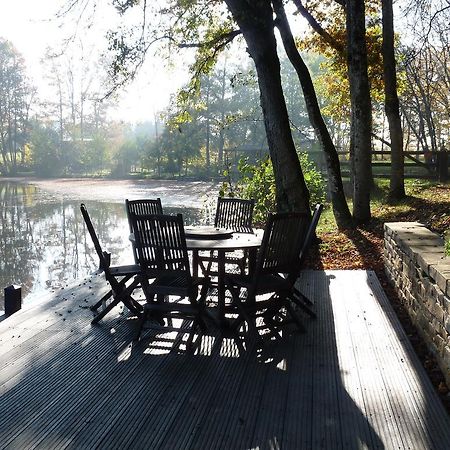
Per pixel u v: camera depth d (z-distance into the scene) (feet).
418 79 80.94
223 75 144.25
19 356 13.48
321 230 34.50
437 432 9.48
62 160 177.37
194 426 9.78
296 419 10.02
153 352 13.84
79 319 16.78
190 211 63.52
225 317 16.42
